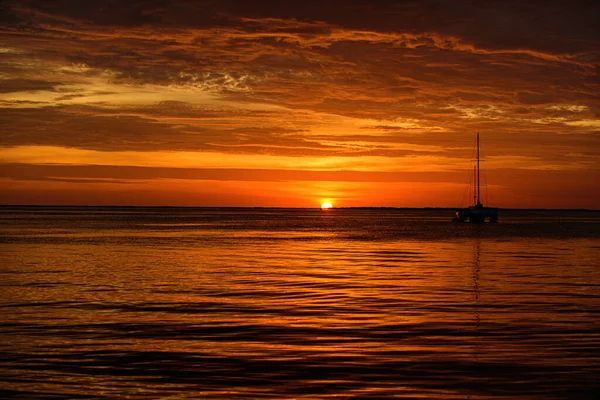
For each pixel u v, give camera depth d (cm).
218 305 2478
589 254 5072
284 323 2117
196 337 1902
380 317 2227
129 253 4959
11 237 7144
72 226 10644
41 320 2155
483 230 10231
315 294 2773
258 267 3928
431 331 1989
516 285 3084
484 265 4100
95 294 2750
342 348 1761
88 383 1444
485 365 1584
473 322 2134
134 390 1394
